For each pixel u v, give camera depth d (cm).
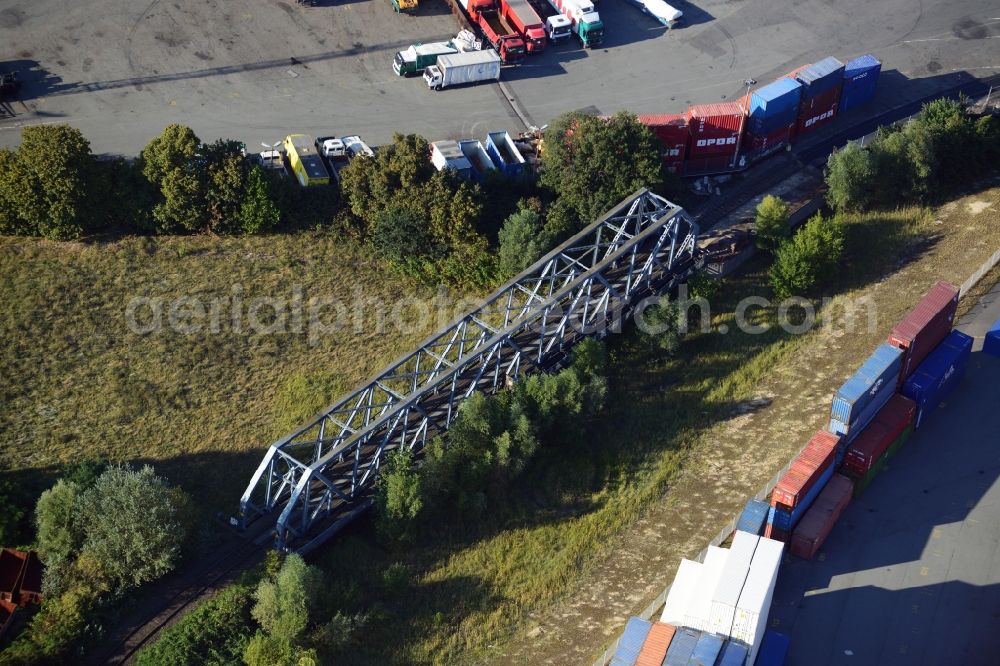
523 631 9338
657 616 9281
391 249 11981
